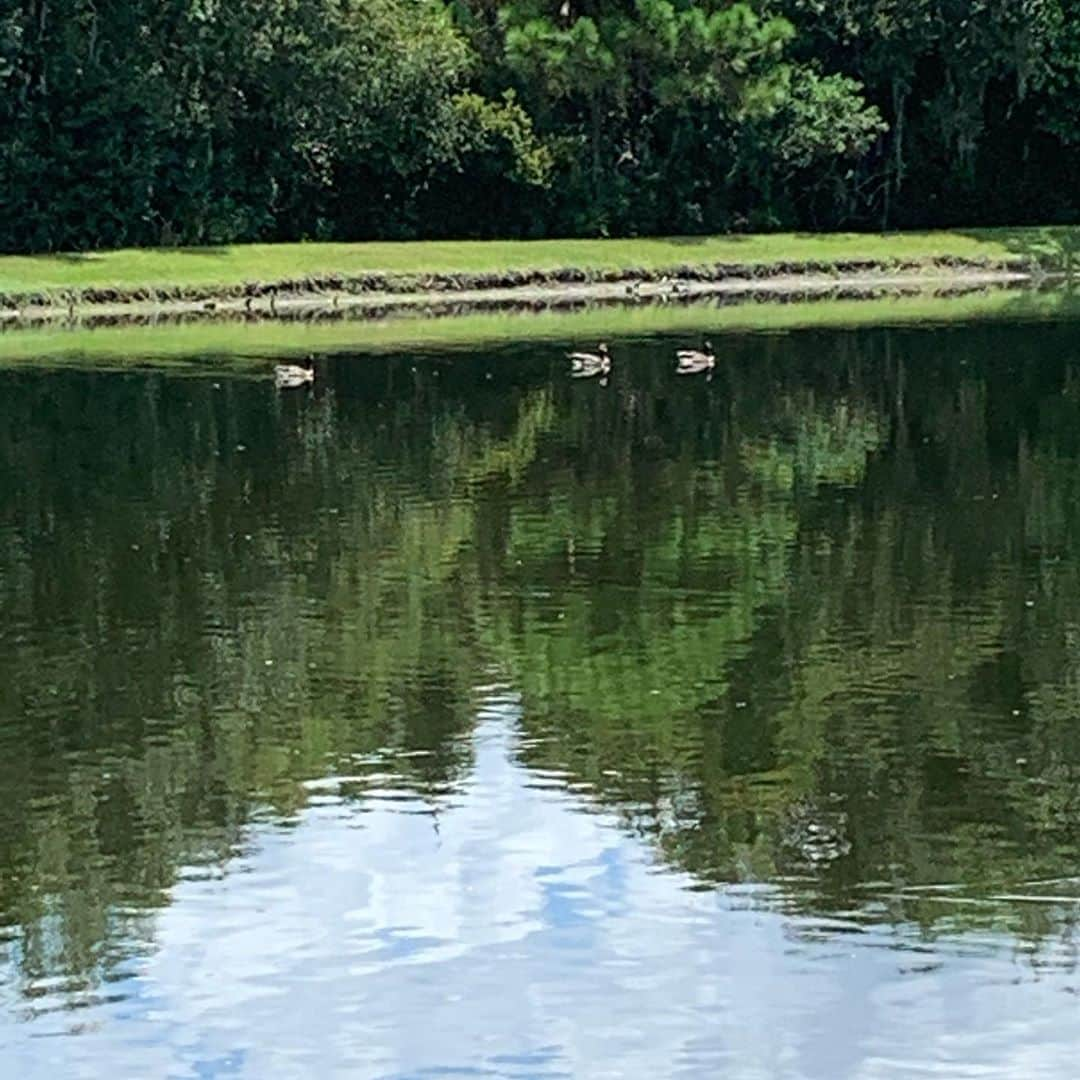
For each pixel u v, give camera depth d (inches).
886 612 792.3
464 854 544.7
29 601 834.8
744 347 1806.1
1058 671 701.3
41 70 2566.4
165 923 505.0
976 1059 431.2
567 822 567.5
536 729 649.6
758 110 2778.1
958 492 1056.8
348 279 2429.9
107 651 753.0
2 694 698.8
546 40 2738.7
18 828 570.3
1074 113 2952.8
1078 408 1369.3
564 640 758.5
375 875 531.8
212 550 931.3
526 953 484.7
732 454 1202.0
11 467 1184.8
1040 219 3051.2
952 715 655.1
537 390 1520.7
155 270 2401.6
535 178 2807.6
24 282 2293.3
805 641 749.3
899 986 463.2
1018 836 548.1
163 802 587.5
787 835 551.2
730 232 2925.7
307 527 984.9
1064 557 885.8
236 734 650.8
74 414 1411.2
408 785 599.5
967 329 1937.7
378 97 2689.5
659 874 529.3
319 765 621.0
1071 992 458.3
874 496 1050.7
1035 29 2802.7
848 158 2957.7
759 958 477.7
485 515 1010.1
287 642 763.4
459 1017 454.3
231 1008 461.7
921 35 2824.8
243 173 2738.7
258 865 540.1
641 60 2807.6
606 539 946.7
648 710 668.7
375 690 697.0
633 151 2915.8
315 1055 439.5
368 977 474.9
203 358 1766.7
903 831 555.2
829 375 1588.3
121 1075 433.1
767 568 876.0
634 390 1514.5
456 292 2458.2
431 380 1584.6
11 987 473.1
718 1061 431.8
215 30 2571.4
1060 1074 425.4
